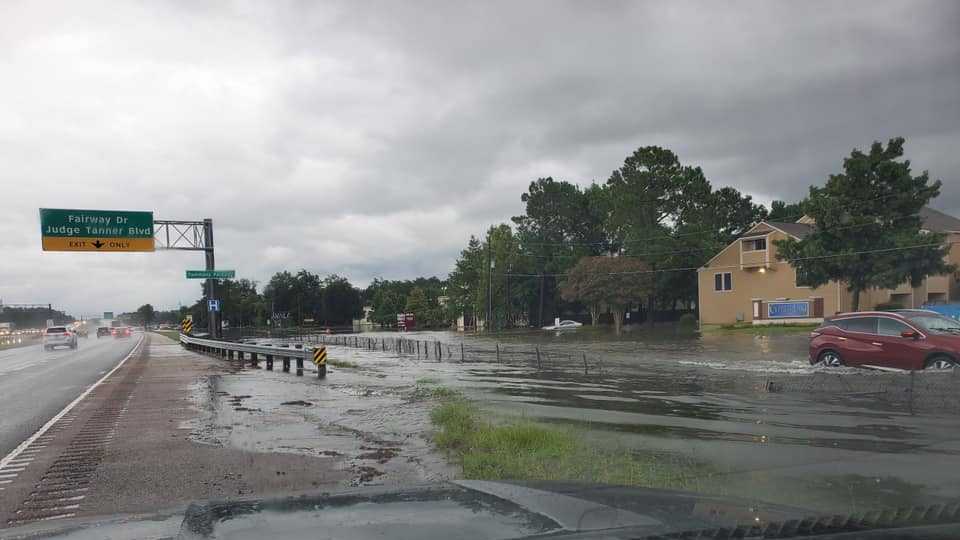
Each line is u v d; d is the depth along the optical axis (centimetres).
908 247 3312
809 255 3628
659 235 6297
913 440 812
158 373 2312
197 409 1352
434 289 13875
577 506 237
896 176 3406
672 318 7719
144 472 786
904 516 287
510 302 8156
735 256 5088
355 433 1044
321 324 13025
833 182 3572
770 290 4822
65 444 990
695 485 600
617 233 6975
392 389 1648
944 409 1051
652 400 1288
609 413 1130
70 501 661
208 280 4238
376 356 3209
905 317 1483
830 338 1602
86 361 3089
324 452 895
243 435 1038
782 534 220
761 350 2716
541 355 2764
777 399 1228
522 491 262
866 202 3478
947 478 614
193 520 211
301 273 13288
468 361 2600
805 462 698
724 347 2981
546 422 1049
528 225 8306
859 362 1527
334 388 1723
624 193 6519
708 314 5303
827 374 1423
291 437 1015
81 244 3384
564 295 6291
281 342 5534
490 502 238
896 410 1060
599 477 645
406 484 282
